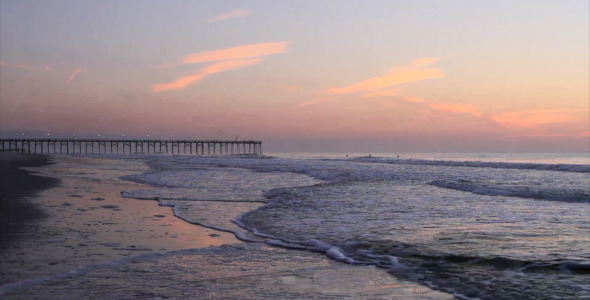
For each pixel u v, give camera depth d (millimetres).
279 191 15906
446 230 8227
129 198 13508
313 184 19344
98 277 5148
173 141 155750
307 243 7199
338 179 22156
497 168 34031
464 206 11820
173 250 6664
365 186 17938
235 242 7352
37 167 32844
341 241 7312
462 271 5410
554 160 74250
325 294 4602
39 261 5805
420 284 4957
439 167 36219
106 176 23812
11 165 34219
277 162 53625
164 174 26234
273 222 9305
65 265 5633
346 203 12484
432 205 12055
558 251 6340
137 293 4578
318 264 5910
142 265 5746
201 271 5504
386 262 5949
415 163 46844
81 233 7730
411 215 10242
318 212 10766
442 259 6008
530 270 5387
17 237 7285
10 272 5281
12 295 4477
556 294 4477
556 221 9211
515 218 9688
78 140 145375
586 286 4719
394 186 17891
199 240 7469
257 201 13023
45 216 9453
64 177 21875
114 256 6184
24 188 15266
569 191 14680
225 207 11664
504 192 14828
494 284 4859
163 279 5113
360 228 8539
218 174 26500
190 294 4570
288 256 6348
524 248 6574
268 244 7168
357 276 5312
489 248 6602
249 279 5180
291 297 4500
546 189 15273
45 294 4516
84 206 11266
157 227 8578
